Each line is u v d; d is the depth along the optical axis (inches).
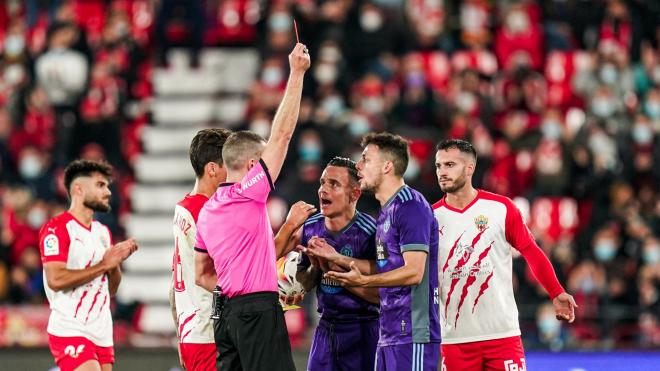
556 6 2704.2
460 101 2331.4
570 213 2140.7
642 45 2608.3
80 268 1210.6
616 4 2655.0
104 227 1266.0
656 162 2260.1
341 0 2507.4
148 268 2262.6
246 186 1032.2
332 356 1151.6
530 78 2412.6
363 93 2317.9
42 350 1665.8
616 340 1838.1
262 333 1033.5
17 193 2198.6
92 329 1206.9
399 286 1043.3
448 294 1159.6
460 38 2591.0
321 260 1107.3
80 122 2434.8
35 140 2445.9
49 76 2524.6
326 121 2231.8
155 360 1649.9
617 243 2044.8
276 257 1117.7
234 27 2674.7
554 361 1576.0
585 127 2274.9
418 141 2224.4
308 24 2480.3
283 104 1041.5
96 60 2610.7
